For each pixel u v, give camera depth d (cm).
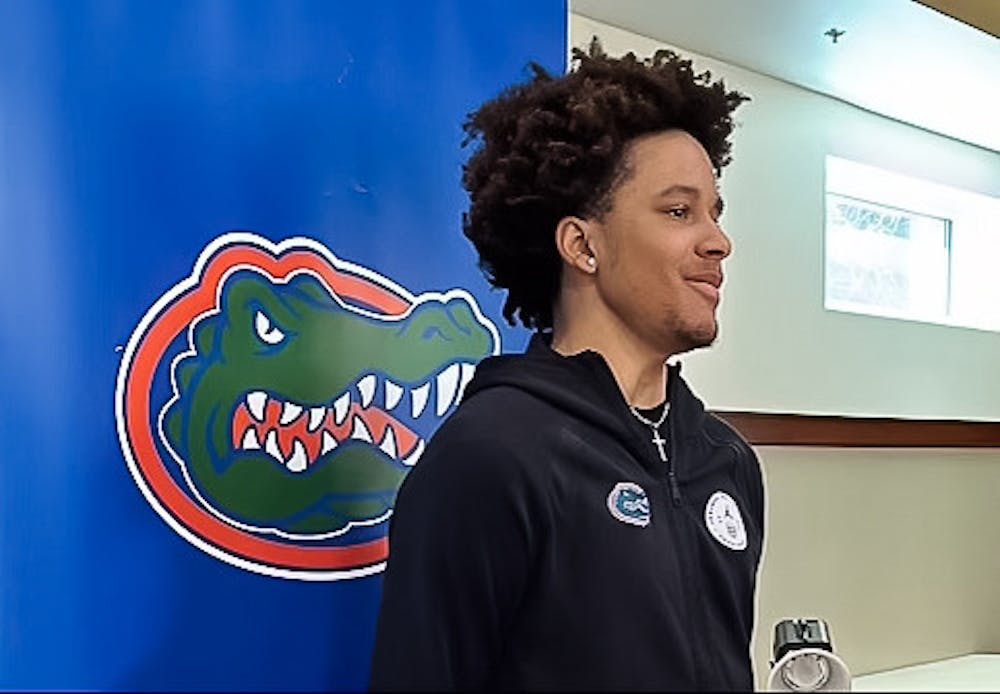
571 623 98
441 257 142
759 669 224
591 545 100
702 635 103
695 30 209
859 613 248
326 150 134
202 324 126
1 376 117
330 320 134
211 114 127
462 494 99
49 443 118
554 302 118
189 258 126
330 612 133
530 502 98
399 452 139
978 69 230
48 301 119
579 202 111
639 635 98
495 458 99
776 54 223
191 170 126
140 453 122
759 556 118
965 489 278
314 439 133
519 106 118
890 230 280
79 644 118
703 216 109
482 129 122
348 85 136
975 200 292
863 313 257
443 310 142
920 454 266
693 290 108
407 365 140
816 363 244
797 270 241
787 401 237
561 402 106
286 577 130
